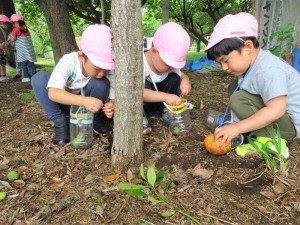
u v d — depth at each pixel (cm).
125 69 191
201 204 181
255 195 188
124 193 190
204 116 304
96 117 256
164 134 261
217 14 1245
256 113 209
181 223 167
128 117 202
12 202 188
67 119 262
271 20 579
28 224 170
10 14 842
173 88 283
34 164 228
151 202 183
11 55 846
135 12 181
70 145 248
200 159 223
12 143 265
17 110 369
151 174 182
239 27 200
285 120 228
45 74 243
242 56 205
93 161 225
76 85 243
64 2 599
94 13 932
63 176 211
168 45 228
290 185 197
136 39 186
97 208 178
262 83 208
